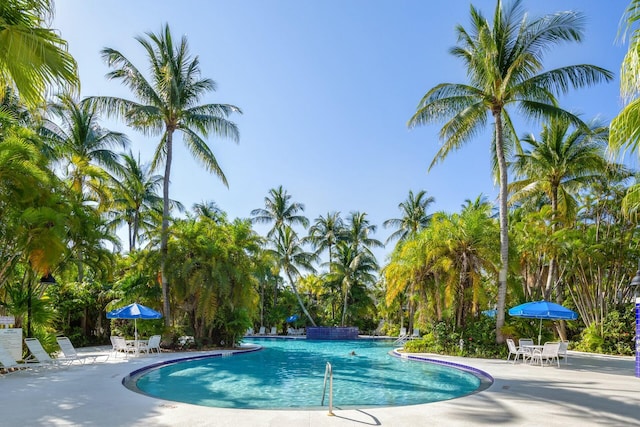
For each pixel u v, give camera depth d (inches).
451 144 773.9
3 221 476.4
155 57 821.2
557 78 706.8
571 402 318.3
